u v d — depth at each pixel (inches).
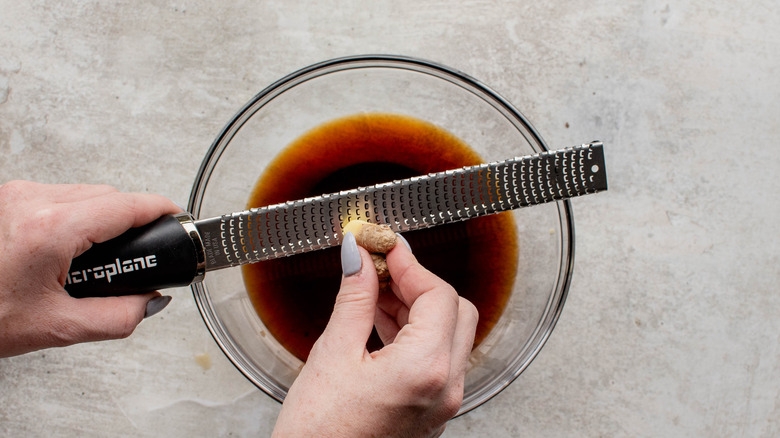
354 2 23.4
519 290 22.8
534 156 19.2
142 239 18.1
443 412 18.1
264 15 23.5
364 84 22.8
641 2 23.3
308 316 22.6
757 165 23.3
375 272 18.1
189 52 23.5
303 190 22.5
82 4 23.6
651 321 23.3
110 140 23.5
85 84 23.5
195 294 21.9
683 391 23.2
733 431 23.1
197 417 23.3
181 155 23.4
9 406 23.4
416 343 17.3
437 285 18.0
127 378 23.3
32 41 23.6
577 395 23.2
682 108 23.3
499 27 23.3
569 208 21.5
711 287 23.3
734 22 23.3
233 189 22.9
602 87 23.3
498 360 22.8
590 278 23.3
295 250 19.3
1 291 17.7
